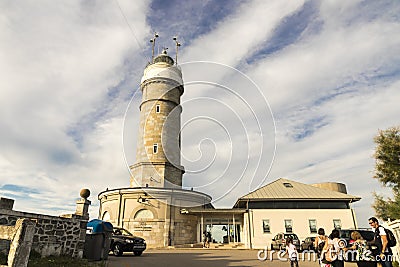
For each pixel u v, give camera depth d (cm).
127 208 2447
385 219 1523
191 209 2486
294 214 2514
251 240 2417
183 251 1933
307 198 2523
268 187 2756
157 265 1141
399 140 1545
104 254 1262
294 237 2122
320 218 2503
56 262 1008
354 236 813
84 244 1260
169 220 2383
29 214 1050
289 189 2703
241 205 2748
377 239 740
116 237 1581
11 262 654
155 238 2323
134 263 1195
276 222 2484
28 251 682
